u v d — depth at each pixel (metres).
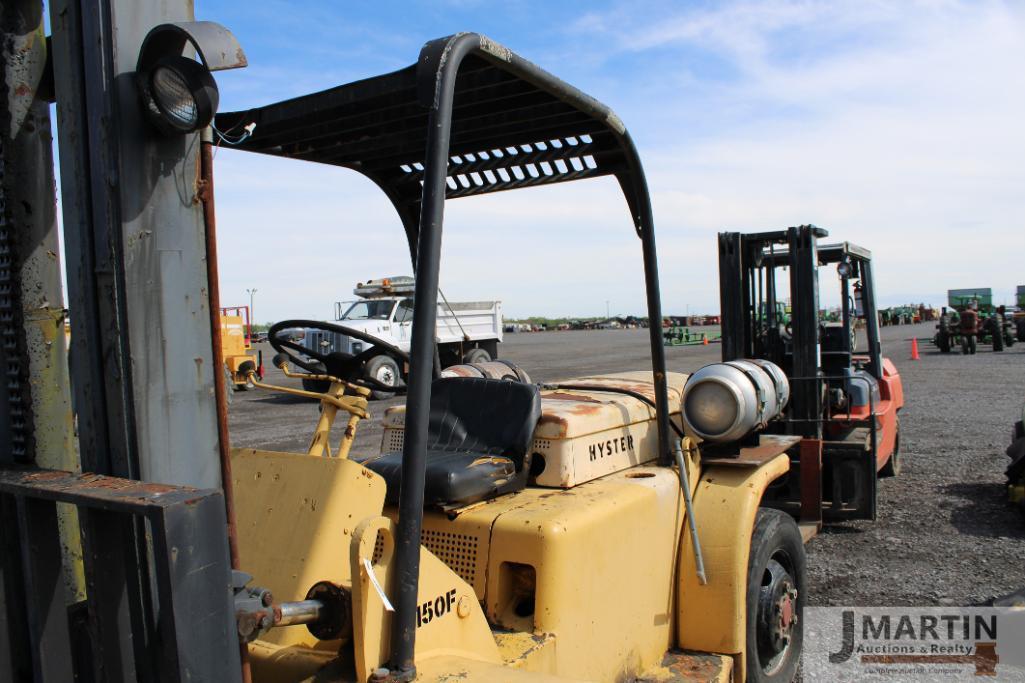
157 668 1.74
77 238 1.79
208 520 1.53
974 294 32.62
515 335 57.25
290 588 2.35
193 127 1.75
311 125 2.67
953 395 14.73
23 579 1.79
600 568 2.76
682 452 3.44
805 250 6.55
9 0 1.93
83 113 1.77
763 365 4.01
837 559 5.72
